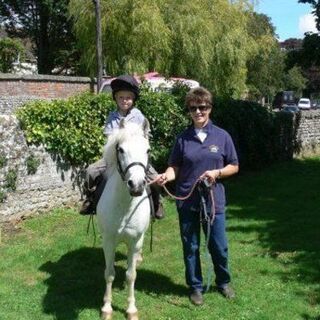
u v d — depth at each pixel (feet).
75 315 18.37
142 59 71.67
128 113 19.43
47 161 31.50
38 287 20.81
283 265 23.40
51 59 121.08
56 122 31.58
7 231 28.12
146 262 23.68
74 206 33.06
